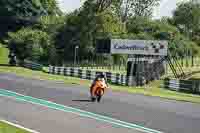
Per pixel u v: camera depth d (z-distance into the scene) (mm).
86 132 18688
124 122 21875
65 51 98188
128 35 102375
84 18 100375
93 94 29641
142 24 118750
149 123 22016
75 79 55938
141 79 56000
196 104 33781
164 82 54281
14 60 79375
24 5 141750
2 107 25000
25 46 89250
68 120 21578
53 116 22562
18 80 45719
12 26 141875
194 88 48875
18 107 25266
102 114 24094
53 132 18234
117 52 68625
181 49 104875
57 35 101375
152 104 30812
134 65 56688
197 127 21703
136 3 131375
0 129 17844
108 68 87312
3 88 35500
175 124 22203
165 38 108125
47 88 37969
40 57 90750
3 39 136125
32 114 22922
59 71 66250
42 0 151250
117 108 26938
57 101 28719
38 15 143625
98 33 99188
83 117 22750
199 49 115500
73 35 99562
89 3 103062
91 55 95562
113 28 101188
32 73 61844
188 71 74688
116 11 119000
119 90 42469
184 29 168500
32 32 91375
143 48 67188
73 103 28094
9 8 140625
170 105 31219
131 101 31812
